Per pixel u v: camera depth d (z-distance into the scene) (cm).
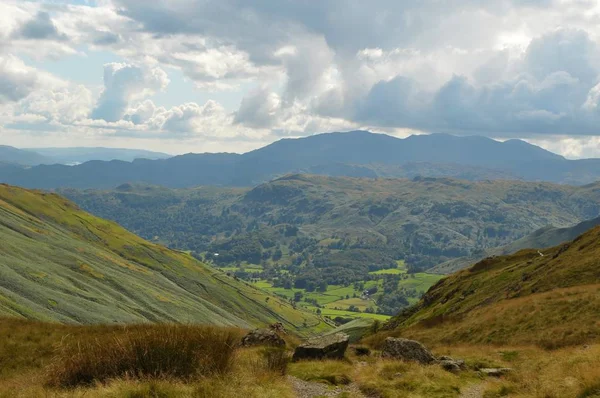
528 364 2364
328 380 1791
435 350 3541
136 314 11462
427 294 9462
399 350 2391
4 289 8450
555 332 3297
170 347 1430
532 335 3459
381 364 2055
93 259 15538
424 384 1719
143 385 1175
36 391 1295
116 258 18212
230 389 1254
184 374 1362
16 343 2631
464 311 6356
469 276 8881
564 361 2072
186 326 1634
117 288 13250
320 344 2288
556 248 8331
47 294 9431
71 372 1384
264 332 2670
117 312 10569
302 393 1577
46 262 12262
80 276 12575
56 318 8256
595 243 5759
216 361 1457
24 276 10112
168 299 14600
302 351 2247
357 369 2070
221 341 1560
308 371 1892
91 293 11381
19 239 13288
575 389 1438
